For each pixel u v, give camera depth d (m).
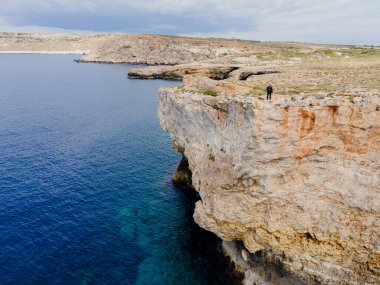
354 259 26.33
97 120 84.25
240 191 28.34
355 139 25.44
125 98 115.25
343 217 25.97
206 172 32.97
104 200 45.44
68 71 192.62
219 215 29.72
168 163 58.25
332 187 26.00
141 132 75.12
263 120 25.25
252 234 29.28
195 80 48.88
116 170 54.62
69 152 61.12
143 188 49.34
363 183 25.31
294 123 25.59
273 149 25.97
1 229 37.91
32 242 36.16
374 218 25.20
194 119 36.28
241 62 131.12
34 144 64.19
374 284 26.23
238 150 27.53
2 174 50.59
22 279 31.22
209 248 36.88
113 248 36.22
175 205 45.19
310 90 37.22
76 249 35.62
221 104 31.05
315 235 26.72
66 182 49.56
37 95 115.56
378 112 24.83
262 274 30.75
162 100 46.88
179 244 37.38
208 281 32.44
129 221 41.09
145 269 33.56
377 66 58.09
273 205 27.19
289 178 26.78
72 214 41.75
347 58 96.38
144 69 169.25
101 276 32.28
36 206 42.88
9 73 176.12
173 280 32.38
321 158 26.20
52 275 31.97
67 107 98.00
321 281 27.48
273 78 53.75
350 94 26.84
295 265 28.11
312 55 127.31
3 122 78.31
